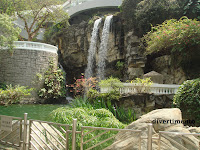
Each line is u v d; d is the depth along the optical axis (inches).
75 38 915.4
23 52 665.6
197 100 214.2
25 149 149.9
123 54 749.9
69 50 922.1
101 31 823.7
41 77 674.8
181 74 517.7
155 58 637.9
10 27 577.9
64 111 220.1
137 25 691.4
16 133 161.3
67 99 812.6
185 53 486.0
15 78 653.9
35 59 679.1
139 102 370.9
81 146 136.5
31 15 912.3
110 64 794.2
